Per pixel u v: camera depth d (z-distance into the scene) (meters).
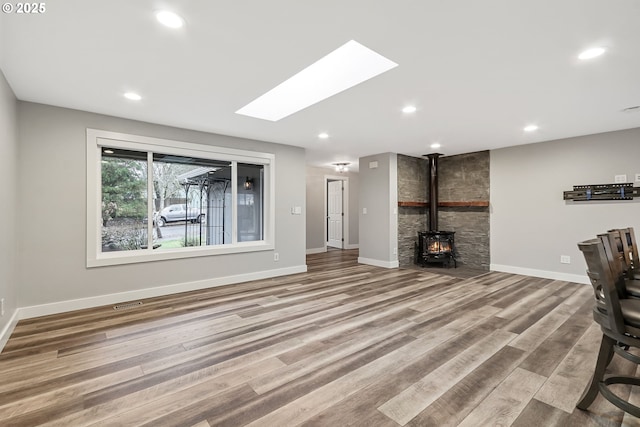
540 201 5.07
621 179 4.29
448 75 2.57
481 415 1.63
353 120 3.83
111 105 3.28
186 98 3.09
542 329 2.82
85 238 3.45
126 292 3.70
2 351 2.39
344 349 2.42
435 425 1.56
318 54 2.25
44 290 3.21
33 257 3.15
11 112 2.80
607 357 1.58
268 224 5.07
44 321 3.03
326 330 2.80
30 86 2.76
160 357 2.29
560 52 2.20
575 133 4.48
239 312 3.29
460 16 1.79
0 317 2.46
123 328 2.85
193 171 4.47
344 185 8.95
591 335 2.68
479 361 2.22
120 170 3.82
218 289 4.27
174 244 4.30
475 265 5.94
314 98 3.21
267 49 2.18
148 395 1.82
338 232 9.12
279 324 2.94
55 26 1.87
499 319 3.08
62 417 1.63
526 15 1.78
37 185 3.18
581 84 2.74
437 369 2.11
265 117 3.75
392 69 2.48
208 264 4.38
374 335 2.68
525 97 3.05
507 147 5.47
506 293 4.06
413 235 6.46
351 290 4.22
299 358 2.27
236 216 4.85
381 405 1.72
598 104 3.26
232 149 4.62
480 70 2.48
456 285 4.50
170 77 2.61
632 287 1.83
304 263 5.52
